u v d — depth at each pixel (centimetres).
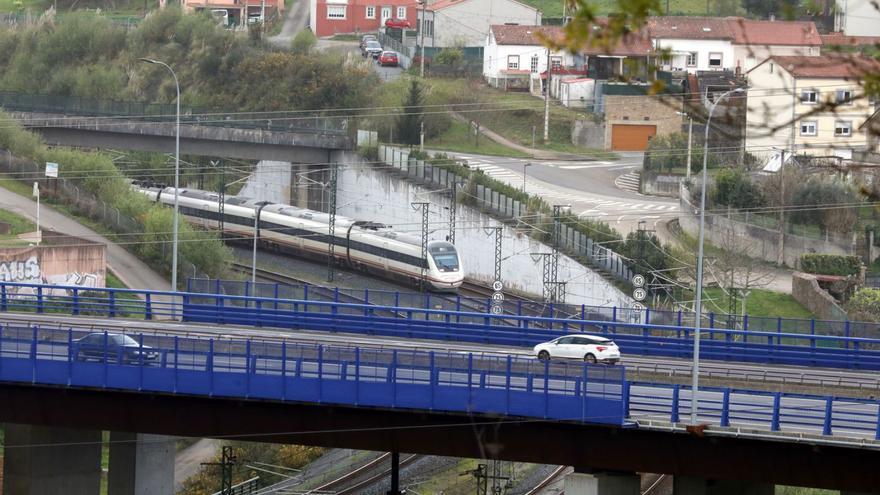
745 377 7931
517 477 10175
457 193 15700
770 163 15438
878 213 14238
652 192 16850
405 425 6944
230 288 11856
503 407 6569
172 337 7238
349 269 15400
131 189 16288
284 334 9350
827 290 13388
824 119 15050
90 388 7194
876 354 8569
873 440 5819
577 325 10112
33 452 7838
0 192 15962
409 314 10644
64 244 14225
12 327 7400
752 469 6309
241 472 10594
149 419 7375
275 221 15950
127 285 13888
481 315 9281
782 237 14175
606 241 14188
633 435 6481
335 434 7094
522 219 14800
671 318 11619
